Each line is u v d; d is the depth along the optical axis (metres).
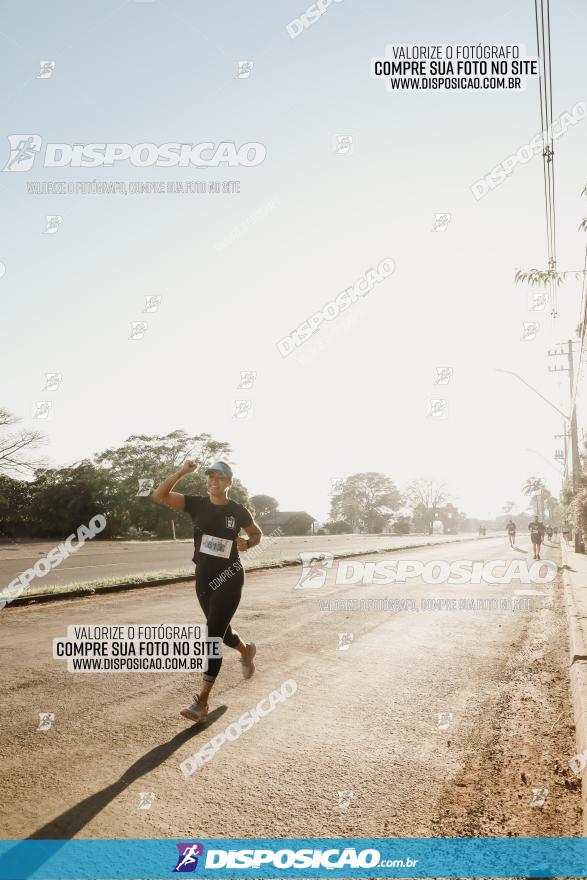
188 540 45.16
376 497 106.50
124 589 11.12
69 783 3.30
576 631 7.17
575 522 15.12
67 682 5.19
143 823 2.92
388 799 3.19
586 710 4.19
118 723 4.24
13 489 51.19
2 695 4.79
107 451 53.06
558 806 3.10
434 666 6.04
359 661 6.18
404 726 4.30
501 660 6.34
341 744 3.95
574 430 26.89
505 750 3.87
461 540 46.31
